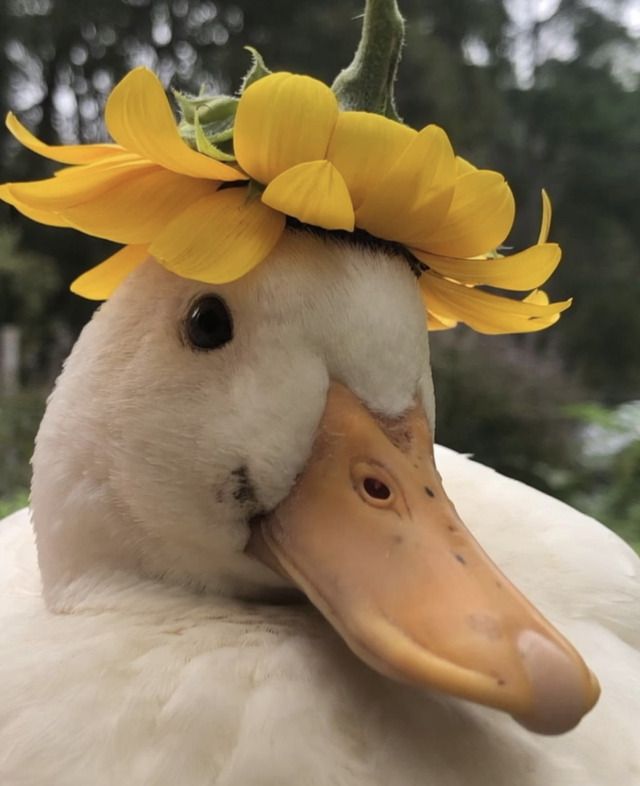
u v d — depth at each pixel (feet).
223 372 0.51
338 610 0.47
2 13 5.64
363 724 0.48
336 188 0.46
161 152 0.48
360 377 0.50
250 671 0.49
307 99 0.46
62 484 0.57
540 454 2.92
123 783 0.44
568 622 0.61
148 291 0.54
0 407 2.90
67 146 0.53
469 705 0.50
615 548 0.71
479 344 3.19
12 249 4.52
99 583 0.57
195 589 0.56
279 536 0.50
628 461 2.46
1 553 0.77
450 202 0.49
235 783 0.44
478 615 0.43
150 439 0.53
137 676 0.48
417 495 0.49
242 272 0.47
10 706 0.48
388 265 0.51
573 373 5.41
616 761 0.50
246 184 0.50
